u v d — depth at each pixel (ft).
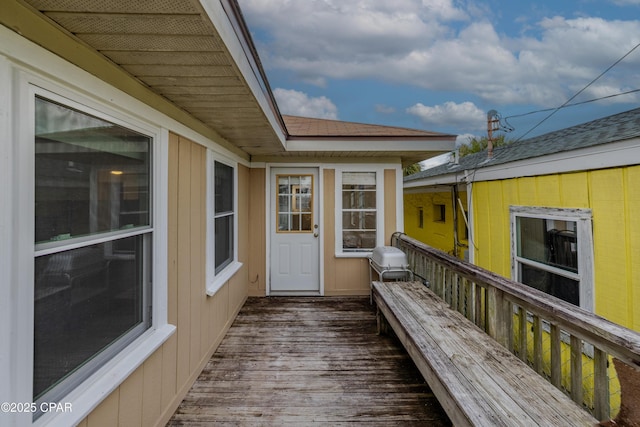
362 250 15.35
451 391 5.00
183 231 7.55
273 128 9.36
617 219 6.91
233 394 7.61
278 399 7.40
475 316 7.91
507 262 10.80
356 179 15.35
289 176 15.33
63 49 3.93
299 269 15.39
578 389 4.99
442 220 20.84
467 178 13.33
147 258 6.10
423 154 14.34
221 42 4.25
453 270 9.04
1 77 3.18
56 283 3.94
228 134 10.15
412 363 9.02
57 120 3.93
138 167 5.78
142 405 5.71
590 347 7.32
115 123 5.02
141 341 5.74
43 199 3.72
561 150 8.28
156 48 4.38
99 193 4.71
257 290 15.23
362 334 10.95
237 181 12.63
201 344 8.63
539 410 4.54
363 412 6.95
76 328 4.26
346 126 16.66
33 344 3.58
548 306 5.40
